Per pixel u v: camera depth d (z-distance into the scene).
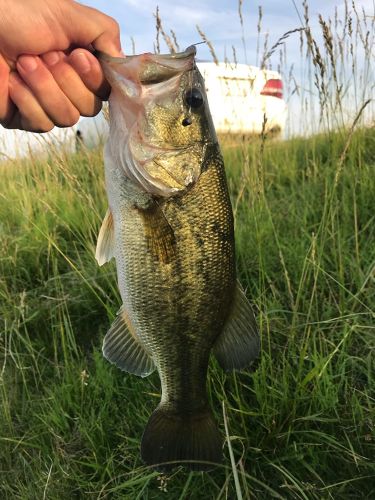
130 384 0.48
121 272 0.32
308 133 0.92
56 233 0.78
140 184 0.31
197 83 0.32
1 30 0.27
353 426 0.38
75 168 0.90
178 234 0.31
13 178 0.96
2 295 0.63
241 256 0.60
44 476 0.41
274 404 0.40
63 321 0.60
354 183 0.68
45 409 0.48
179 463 0.33
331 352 0.45
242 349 0.34
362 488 0.36
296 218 0.66
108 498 0.39
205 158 0.32
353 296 0.46
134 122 0.30
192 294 0.32
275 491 0.35
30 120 0.30
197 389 0.35
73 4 0.29
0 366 0.57
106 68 0.29
